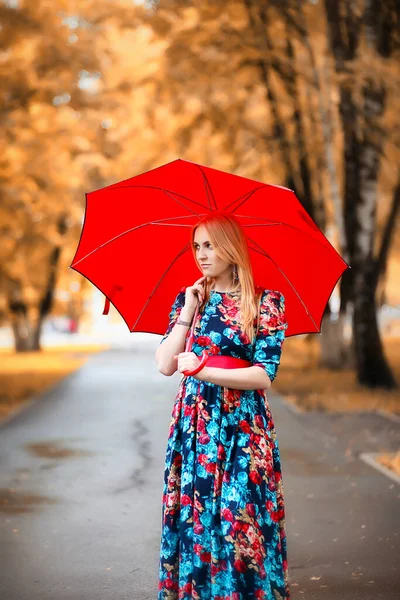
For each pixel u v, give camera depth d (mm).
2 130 15898
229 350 3652
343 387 18047
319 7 17062
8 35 15562
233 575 3457
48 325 83062
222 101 16469
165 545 3664
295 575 5055
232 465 3557
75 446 10430
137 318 4141
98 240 3945
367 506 6938
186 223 3986
